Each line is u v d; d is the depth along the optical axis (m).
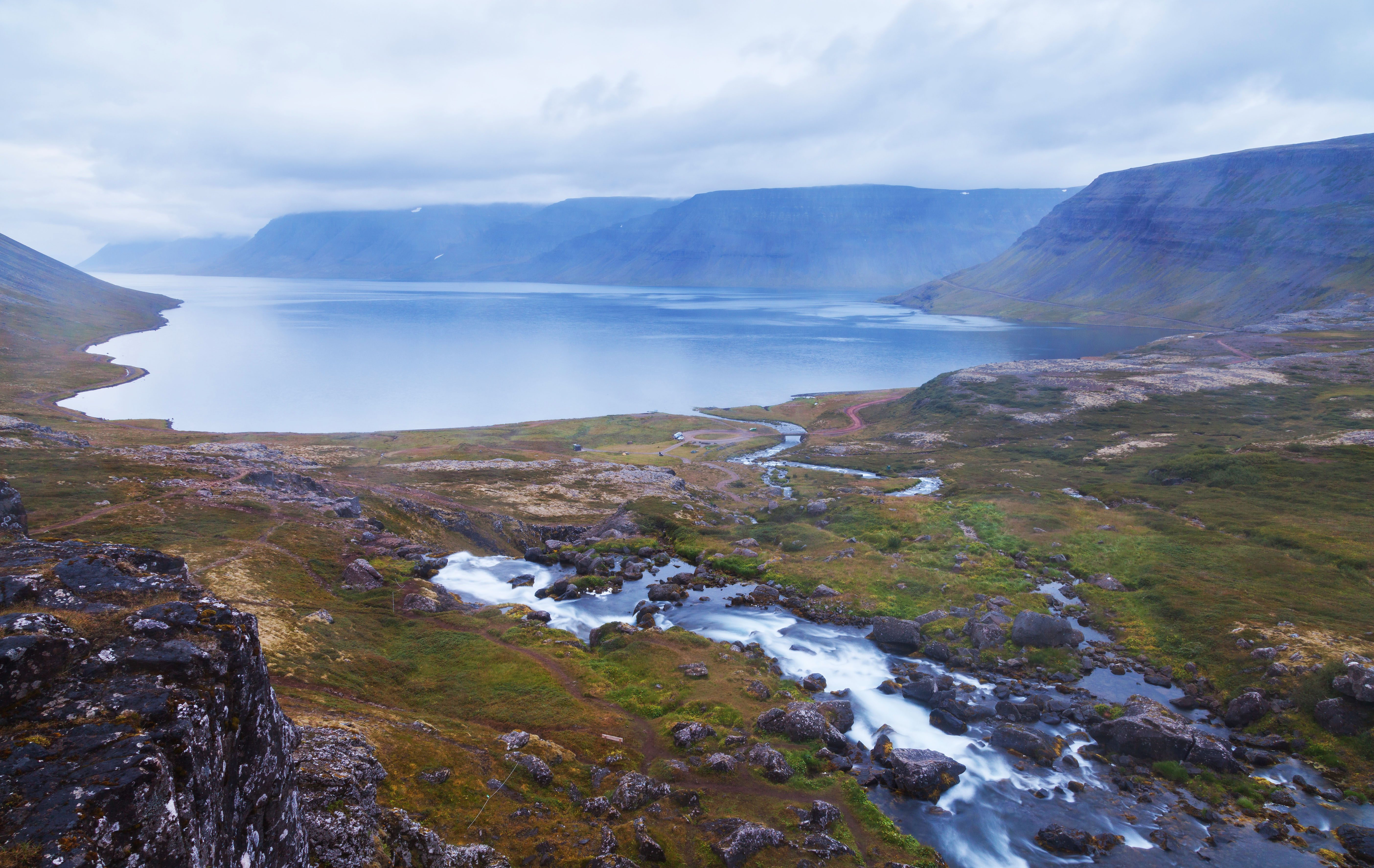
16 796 14.73
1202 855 44.19
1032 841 45.47
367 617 75.75
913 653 73.62
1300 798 50.16
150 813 15.35
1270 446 163.88
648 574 98.56
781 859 41.34
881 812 47.25
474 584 94.56
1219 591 84.38
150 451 124.88
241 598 70.00
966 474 173.75
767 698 62.00
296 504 106.88
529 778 45.50
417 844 31.16
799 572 94.69
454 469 169.62
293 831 22.23
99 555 22.38
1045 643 73.31
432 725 50.44
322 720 45.28
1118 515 123.06
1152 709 59.06
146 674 18.27
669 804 45.69
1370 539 102.94
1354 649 65.88
